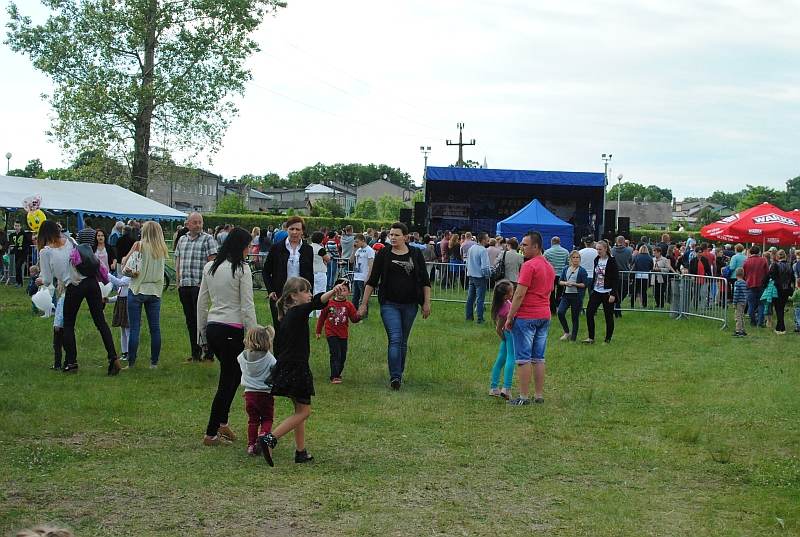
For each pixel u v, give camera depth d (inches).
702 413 358.9
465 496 235.0
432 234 1257.4
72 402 333.4
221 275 282.0
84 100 1403.8
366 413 339.9
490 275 746.8
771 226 1005.8
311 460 266.8
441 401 370.0
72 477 239.6
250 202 4909.0
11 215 1378.0
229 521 207.8
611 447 296.4
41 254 395.2
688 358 524.7
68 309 396.5
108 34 1413.6
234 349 281.1
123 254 627.8
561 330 662.5
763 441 312.2
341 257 915.4
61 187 1076.5
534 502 231.0
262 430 263.7
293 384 259.1
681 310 775.1
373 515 215.3
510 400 372.8
